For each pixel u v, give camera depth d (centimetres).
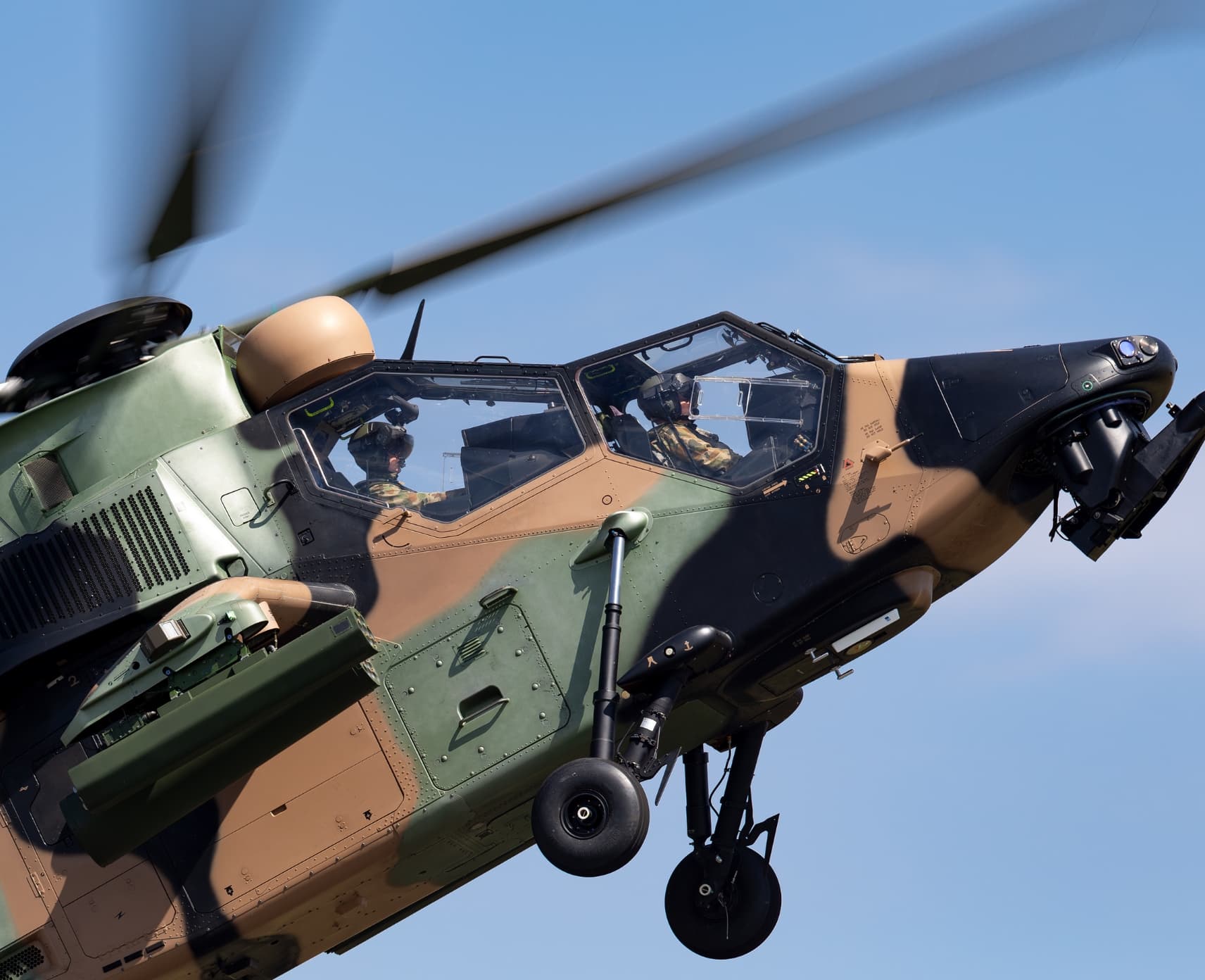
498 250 2430
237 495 3019
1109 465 2781
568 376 3038
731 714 3025
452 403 3058
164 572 2948
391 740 2906
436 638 2911
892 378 2911
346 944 3331
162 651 2709
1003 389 2841
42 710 3045
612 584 2780
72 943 2962
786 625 2814
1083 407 2808
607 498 2922
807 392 2945
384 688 2920
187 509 2983
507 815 2972
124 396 3128
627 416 3000
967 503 2808
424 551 2952
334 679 2725
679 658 2759
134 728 2758
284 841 2925
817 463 2866
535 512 2938
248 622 2686
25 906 2978
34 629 2998
